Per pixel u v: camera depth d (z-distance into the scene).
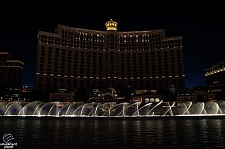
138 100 105.31
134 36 184.62
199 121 36.59
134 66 176.62
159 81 168.88
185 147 14.73
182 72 163.62
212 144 15.75
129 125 29.98
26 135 20.41
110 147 14.79
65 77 161.25
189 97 113.94
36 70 150.12
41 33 158.75
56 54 161.88
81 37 176.88
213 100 107.62
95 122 35.12
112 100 114.38
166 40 175.12
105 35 185.00
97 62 176.00
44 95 115.69
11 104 92.12
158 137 19.06
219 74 185.88
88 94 123.81
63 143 16.27
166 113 69.31
